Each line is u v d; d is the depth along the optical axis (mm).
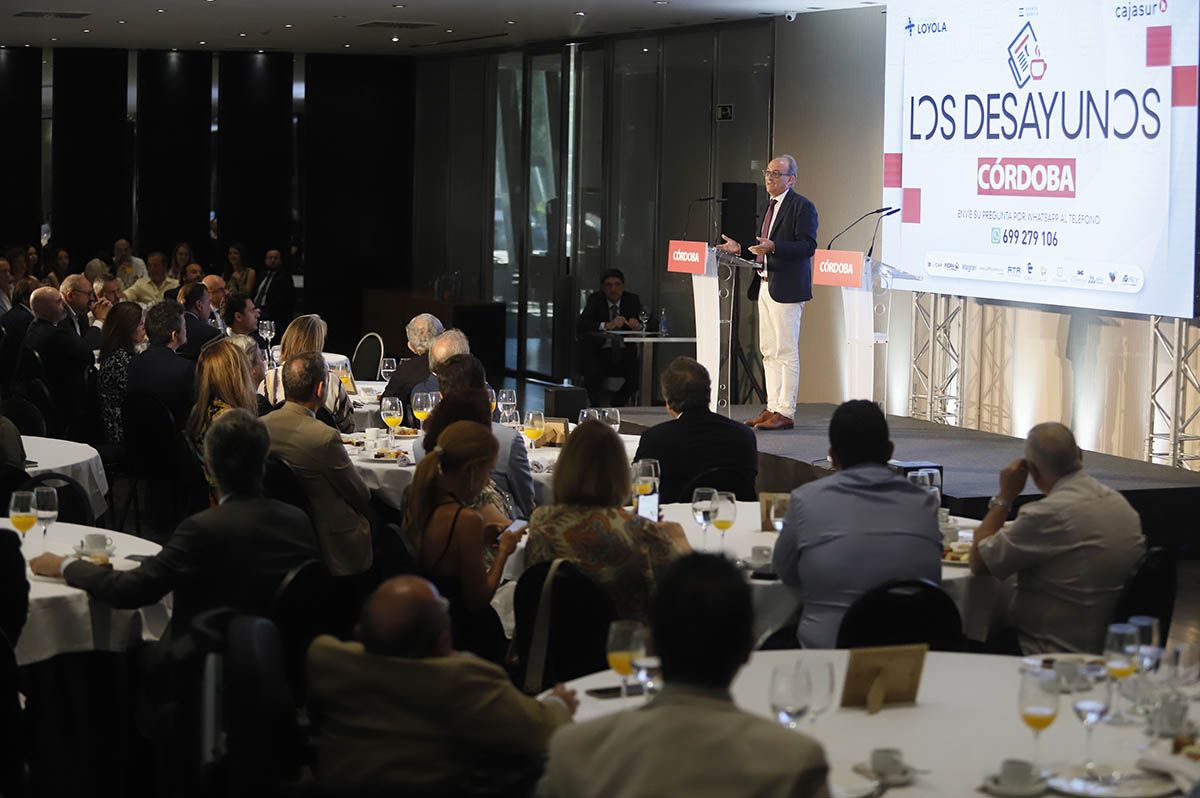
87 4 14000
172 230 19750
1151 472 8547
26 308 11758
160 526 8523
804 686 2621
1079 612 4359
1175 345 8836
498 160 18172
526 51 17359
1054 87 9523
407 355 17875
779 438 9469
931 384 11102
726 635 2266
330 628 4004
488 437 4480
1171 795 2582
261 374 7539
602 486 4129
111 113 19438
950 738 2918
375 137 19922
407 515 4531
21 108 19359
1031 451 4477
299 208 20000
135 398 7770
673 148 14930
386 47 18078
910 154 10961
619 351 13930
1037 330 10336
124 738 4324
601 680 3289
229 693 2814
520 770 2916
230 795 2777
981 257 10273
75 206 19531
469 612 4418
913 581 3709
